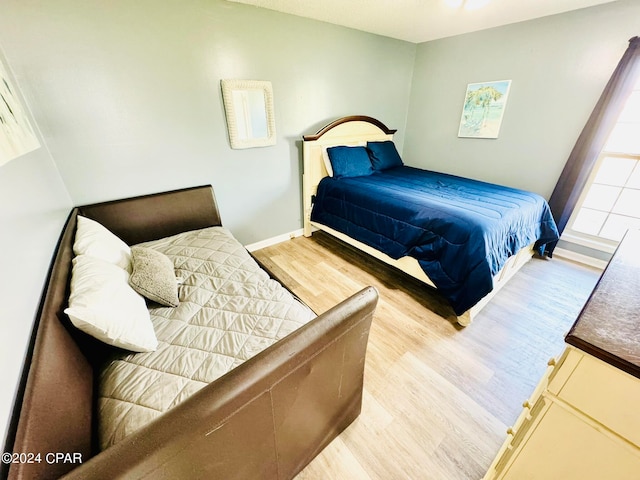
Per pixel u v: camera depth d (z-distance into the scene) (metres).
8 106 1.16
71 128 1.71
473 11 2.34
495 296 2.18
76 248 1.28
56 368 0.70
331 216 2.88
